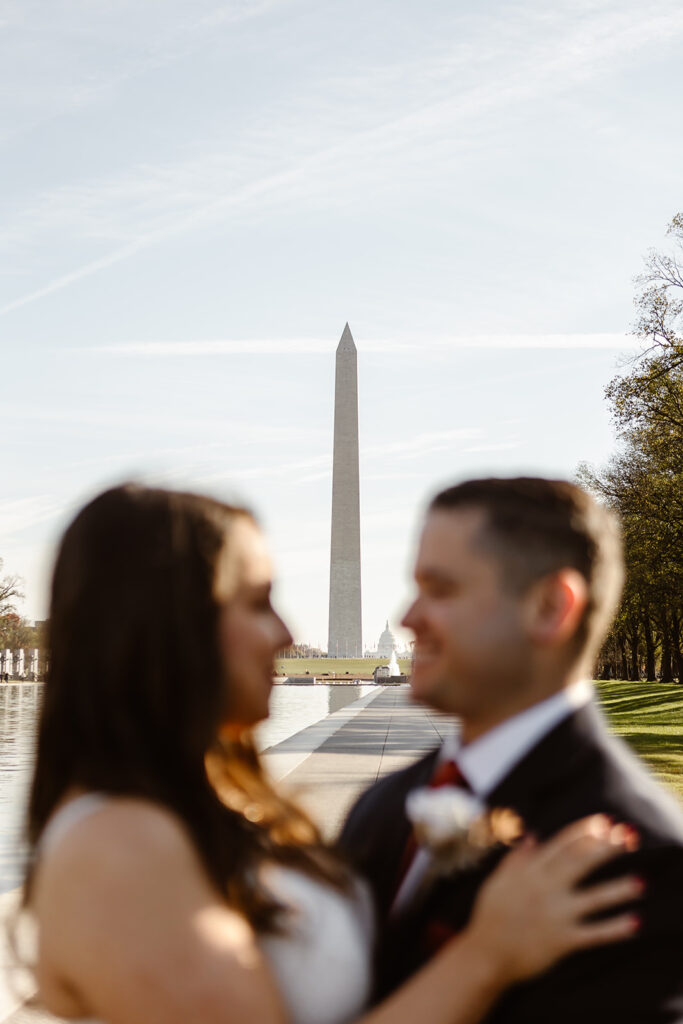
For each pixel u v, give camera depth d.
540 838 2.01
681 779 16.12
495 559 2.12
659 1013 1.81
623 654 90.56
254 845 2.12
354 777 15.85
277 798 2.37
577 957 1.83
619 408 34.03
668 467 37.00
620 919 1.83
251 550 2.16
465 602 2.14
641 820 1.98
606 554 2.22
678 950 1.84
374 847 2.51
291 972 2.01
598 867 1.89
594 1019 1.81
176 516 2.05
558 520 2.14
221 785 2.22
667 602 51.44
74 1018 1.88
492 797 2.13
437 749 2.64
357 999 2.11
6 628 108.56
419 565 2.22
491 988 1.85
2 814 12.87
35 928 1.88
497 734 2.16
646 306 33.19
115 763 1.90
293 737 24.58
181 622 1.98
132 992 1.71
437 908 2.10
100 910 1.74
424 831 2.08
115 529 2.02
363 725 29.84
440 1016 1.83
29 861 2.01
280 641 2.24
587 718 2.17
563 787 2.08
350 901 2.27
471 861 2.03
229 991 1.73
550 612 2.13
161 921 1.74
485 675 2.14
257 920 1.98
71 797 1.92
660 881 1.88
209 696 2.00
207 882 1.86
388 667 100.62
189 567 2.01
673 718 37.41
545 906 1.83
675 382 33.66
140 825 1.81
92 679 1.95
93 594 1.98
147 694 1.95
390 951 2.17
